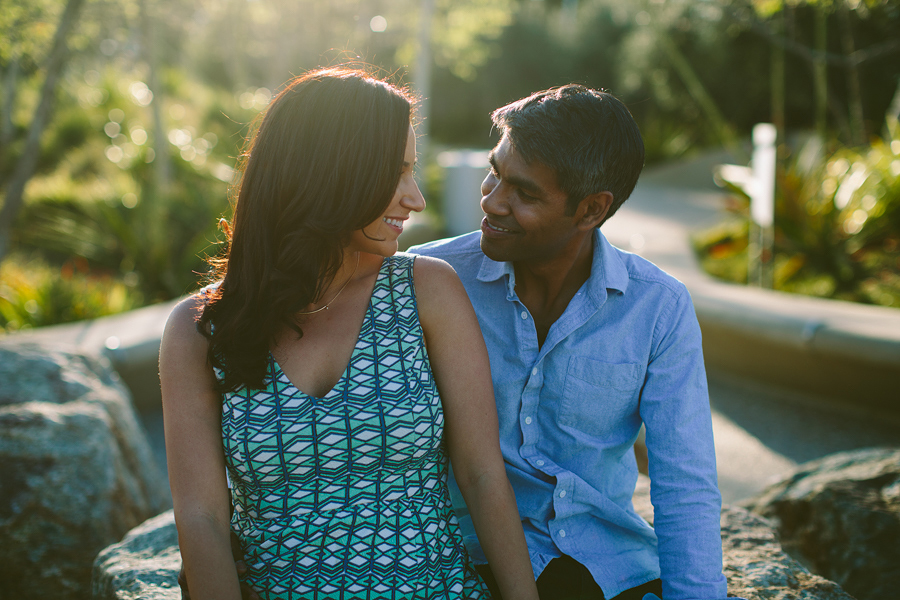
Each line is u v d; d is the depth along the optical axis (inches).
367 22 489.7
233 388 51.5
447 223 342.6
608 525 63.6
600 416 61.7
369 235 53.0
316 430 50.8
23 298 240.4
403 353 53.4
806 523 93.4
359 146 50.3
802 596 67.5
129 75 538.6
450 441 56.4
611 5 858.1
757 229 253.8
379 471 52.0
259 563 51.6
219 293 53.8
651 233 329.7
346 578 50.5
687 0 535.5
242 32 555.5
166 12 373.4
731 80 596.1
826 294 234.2
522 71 839.7
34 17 246.2
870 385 169.5
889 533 86.2
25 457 100.0
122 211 319.0
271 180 51.7
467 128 855.7
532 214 56.1
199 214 314.8
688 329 60.4
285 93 52.2
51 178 373.1
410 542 51.9
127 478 113.7
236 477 52.5
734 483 145.6
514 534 54.0
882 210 251.6
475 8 475.8
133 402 182.4
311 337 53.2
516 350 62.2
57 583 97.7
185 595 54.2
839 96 514.6
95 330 193.8
